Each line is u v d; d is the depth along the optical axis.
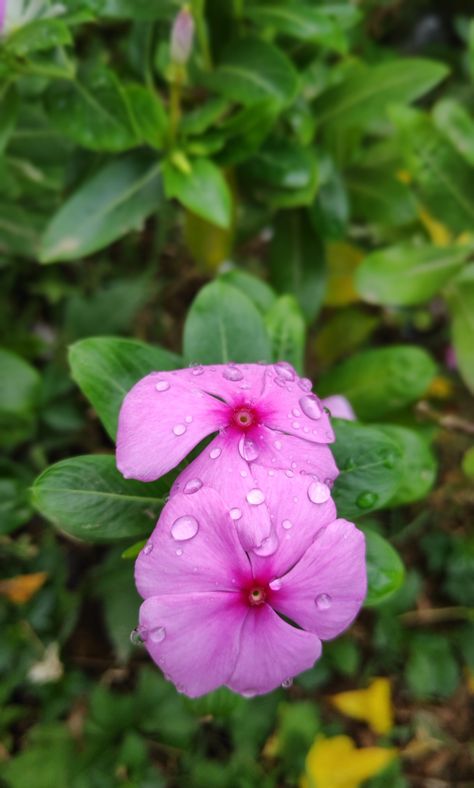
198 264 0.23
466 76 0.28
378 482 0.12
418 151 0.18
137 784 0.18
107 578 0.17
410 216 0.21
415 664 0.20
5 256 0.23
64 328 0.22
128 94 0.16
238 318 0.13
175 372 0.11
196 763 0.19
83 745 0.19
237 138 0.17
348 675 0.21
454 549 0.22
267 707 0.19
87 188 0.17
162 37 0.19
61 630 0.20
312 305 0.20
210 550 0.09
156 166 0.17
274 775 0.19
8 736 0.20
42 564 0.21
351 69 0.22
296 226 0.20
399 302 0.19
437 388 0.24
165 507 0.09
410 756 0.21
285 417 0.10
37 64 0.16
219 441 0.10
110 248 0.26
